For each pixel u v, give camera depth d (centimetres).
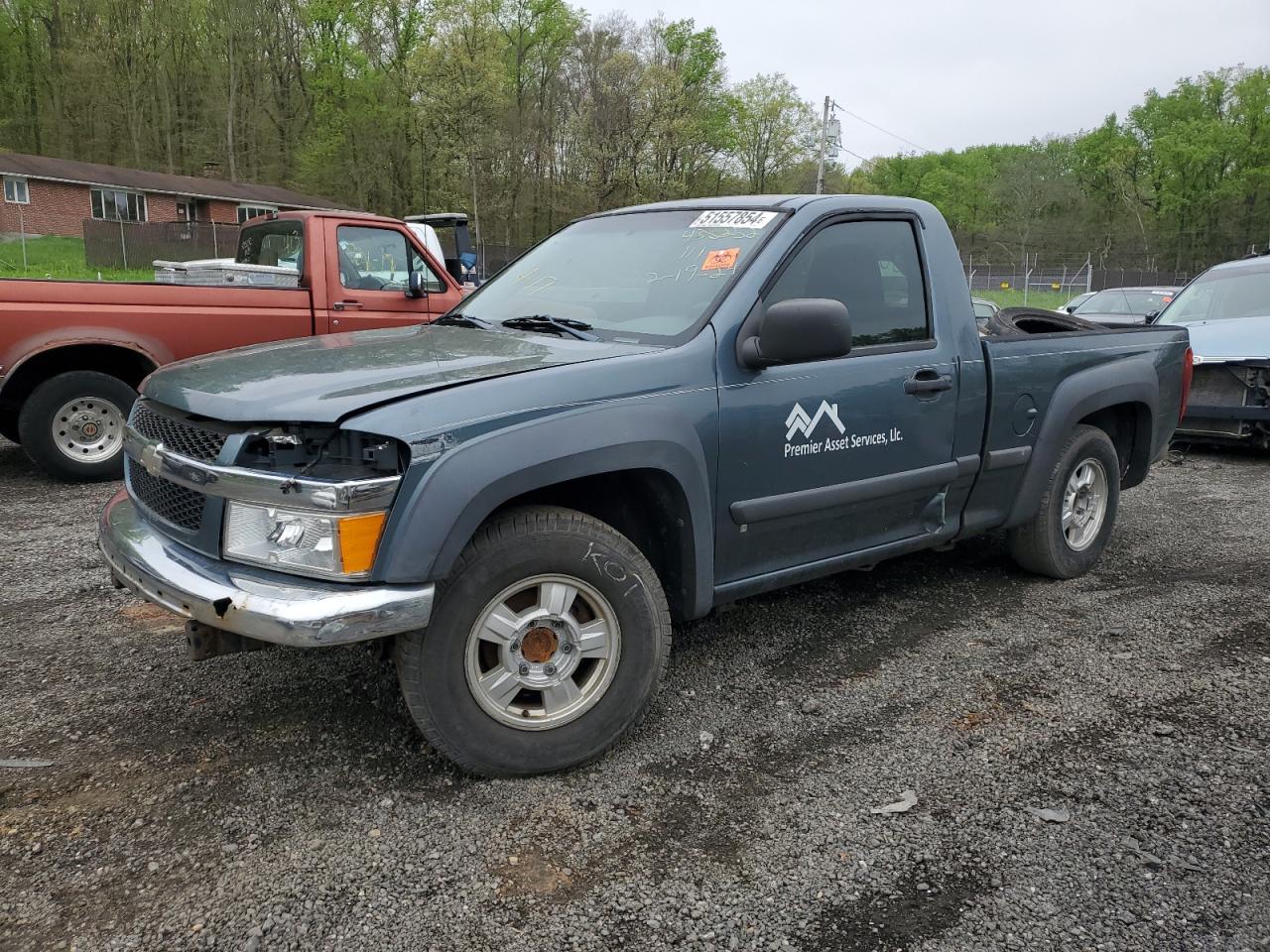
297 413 269
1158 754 330
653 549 345
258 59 5247
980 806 296
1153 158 7556
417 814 285
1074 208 7344
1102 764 323
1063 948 236
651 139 5278
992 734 343
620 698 314
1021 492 470
